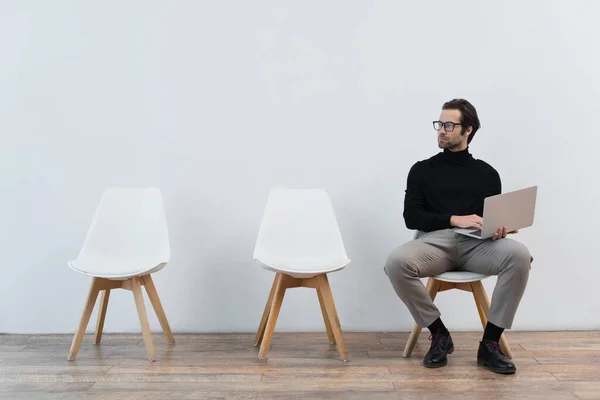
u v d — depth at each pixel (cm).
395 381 244
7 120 330
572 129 321
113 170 330
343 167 327
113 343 310
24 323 333
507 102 322
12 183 331
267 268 273
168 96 328
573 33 320
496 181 289
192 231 331
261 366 267
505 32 321
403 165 326
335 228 299
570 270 324
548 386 236
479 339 310
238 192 329
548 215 324
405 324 329
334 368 263
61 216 331
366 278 330
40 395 230
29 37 328
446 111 282
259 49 326
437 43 323
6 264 332
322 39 325
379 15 323
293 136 327
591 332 321
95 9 327
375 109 325
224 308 332
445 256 273
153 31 327
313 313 330
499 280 258
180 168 329
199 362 274
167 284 332
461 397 224
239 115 328
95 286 283
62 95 329
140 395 229
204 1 325
